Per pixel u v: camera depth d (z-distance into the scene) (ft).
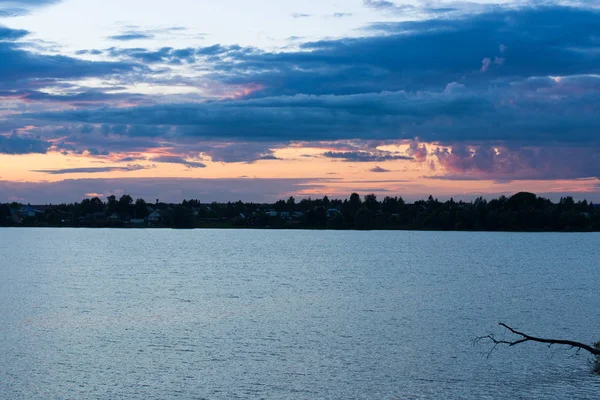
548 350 163.43
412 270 426.10
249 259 531.91
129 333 185.88
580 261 517.14
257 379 139.13
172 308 236.22
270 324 200.75
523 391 131.13
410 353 160.97
